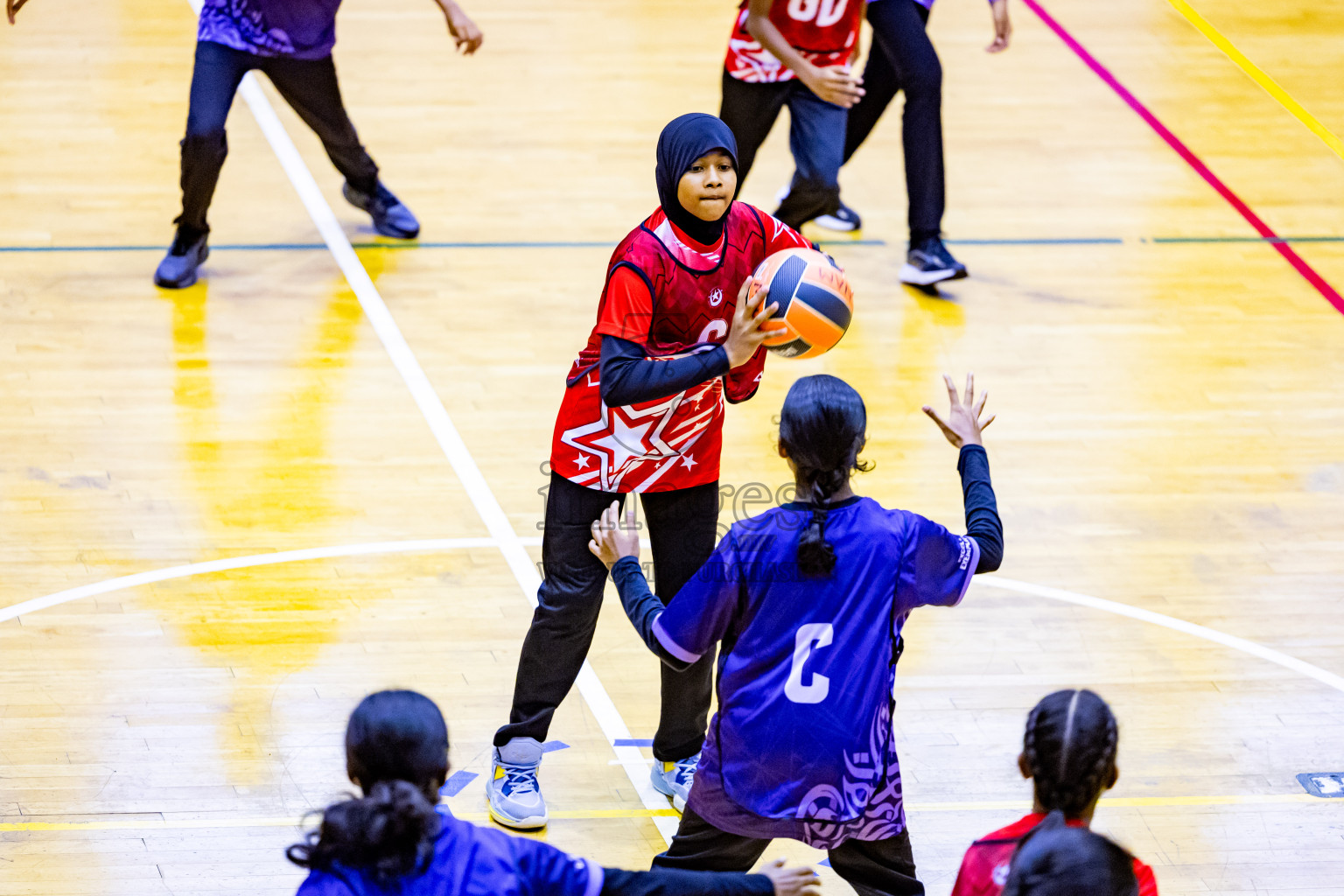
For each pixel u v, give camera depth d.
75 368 10.95
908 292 12.72
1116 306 12.65
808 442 5.27
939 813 7.22
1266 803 7.38
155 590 8.66
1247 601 9.02
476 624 8.52
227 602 8.59
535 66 17.00
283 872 6.66
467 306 12.18
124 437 10.17
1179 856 7.00
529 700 7.04
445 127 15.35
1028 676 8.26
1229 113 16.58
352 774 4.45
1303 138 16.02
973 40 18.23
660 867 5.83
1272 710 8.07
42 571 8.76
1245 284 13.13
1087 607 8.89
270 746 7.46
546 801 7.27
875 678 5.35
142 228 13.08
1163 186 14.86
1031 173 15.00
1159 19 19.12
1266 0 19.73
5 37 16.73
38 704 7.66
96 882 6.54
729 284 6.27
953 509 9.79
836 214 13.73
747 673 5.39
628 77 16.89
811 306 6.36
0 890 6.46
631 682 8.13
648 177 14.59
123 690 7.80
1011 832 4.82
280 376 11.02
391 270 12.66
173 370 11.01
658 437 6.46
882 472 10.13
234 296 12.11
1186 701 8.11
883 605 5.36
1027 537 9.57
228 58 11.80
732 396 6.73
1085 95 16.88
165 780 7.19
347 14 18.09
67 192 13.56
